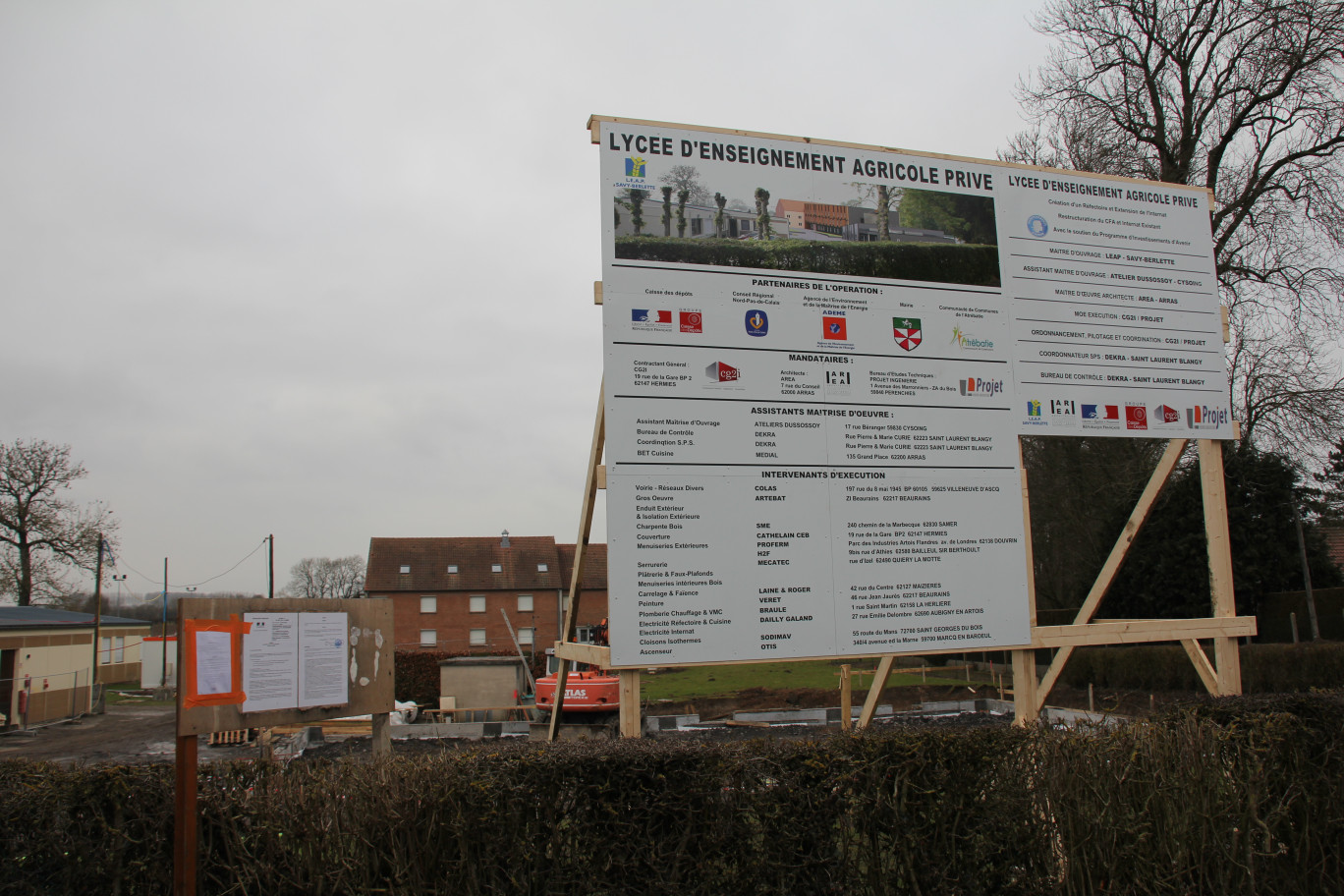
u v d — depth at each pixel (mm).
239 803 4375
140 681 43500
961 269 7449
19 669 24422
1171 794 4883
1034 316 7621
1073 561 26375
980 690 25969
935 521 7039
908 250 7328
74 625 27438
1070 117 22766
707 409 6605
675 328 6629
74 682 27000
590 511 7492
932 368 7238
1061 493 24594
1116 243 7969
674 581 6355
